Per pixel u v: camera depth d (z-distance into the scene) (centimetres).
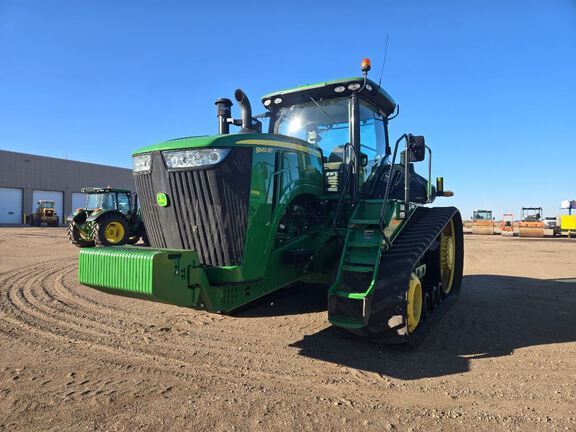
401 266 396
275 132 550
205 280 356
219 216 358
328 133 511
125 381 335
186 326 488
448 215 525
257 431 261
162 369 360
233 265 363
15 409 288
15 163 3775
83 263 350
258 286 396
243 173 362
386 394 316
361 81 475
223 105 463
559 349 418
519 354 404
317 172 462
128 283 324
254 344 427
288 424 270
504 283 789
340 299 389
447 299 603
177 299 331
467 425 270
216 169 354
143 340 438
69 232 1411
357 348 417
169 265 326
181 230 375
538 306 597
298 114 536
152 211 391
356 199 463
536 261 1165
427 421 275
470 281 814
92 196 1432
